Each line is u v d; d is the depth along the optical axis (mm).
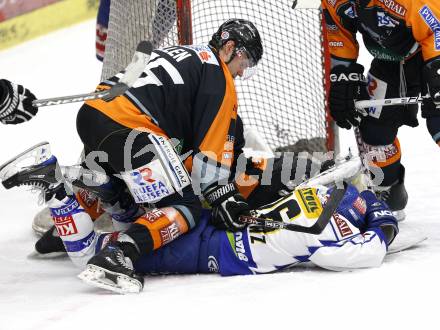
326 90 14836
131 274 10312
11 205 16250
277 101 15875
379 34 12281
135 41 15281
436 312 8789
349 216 11234
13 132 23297
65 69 28500
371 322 8586
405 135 20516
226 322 8789
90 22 32562
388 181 13383
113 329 8758
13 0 30891
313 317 8820
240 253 10969
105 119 11047
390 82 13039
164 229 10867
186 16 14688
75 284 10969
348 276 10461
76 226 10938
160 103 11109
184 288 10398
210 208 12055
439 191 15492
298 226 10695
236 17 17078
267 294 9773
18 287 10938
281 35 15648
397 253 11625
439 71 11562
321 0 13383
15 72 28609
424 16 11562
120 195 12008
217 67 11289
